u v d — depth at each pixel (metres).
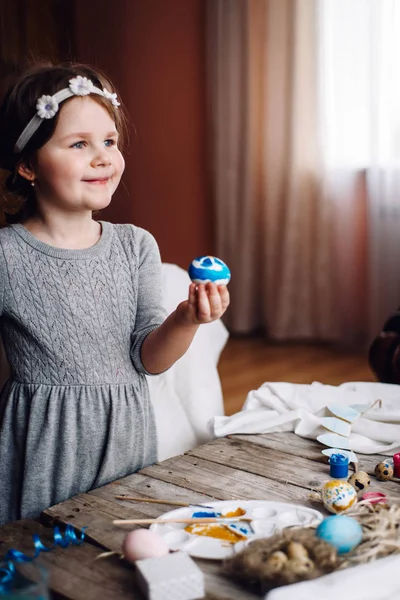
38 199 1.29
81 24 4.84
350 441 1.37
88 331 1.28
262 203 4.41
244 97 4.34
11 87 1.26
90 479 1.30
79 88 1.23
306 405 1.58
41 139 1.22
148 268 1.38
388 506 1.04
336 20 3.96
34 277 1.27
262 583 0.84
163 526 1.02
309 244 4.25
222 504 1.08
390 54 3.79
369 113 3.92
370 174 3.90
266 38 4.20
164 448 1.87
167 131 4.70
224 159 4.45
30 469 1.27
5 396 1.31
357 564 0.90
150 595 0.83
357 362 3.83
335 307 4.23
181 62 4.57
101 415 1.29
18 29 4.64
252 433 1.46
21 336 1.29
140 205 4.87
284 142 4.24
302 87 4.12
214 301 1.10
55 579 0.91
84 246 1.32
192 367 2.03
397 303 3.94
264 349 4.17
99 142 1.24
